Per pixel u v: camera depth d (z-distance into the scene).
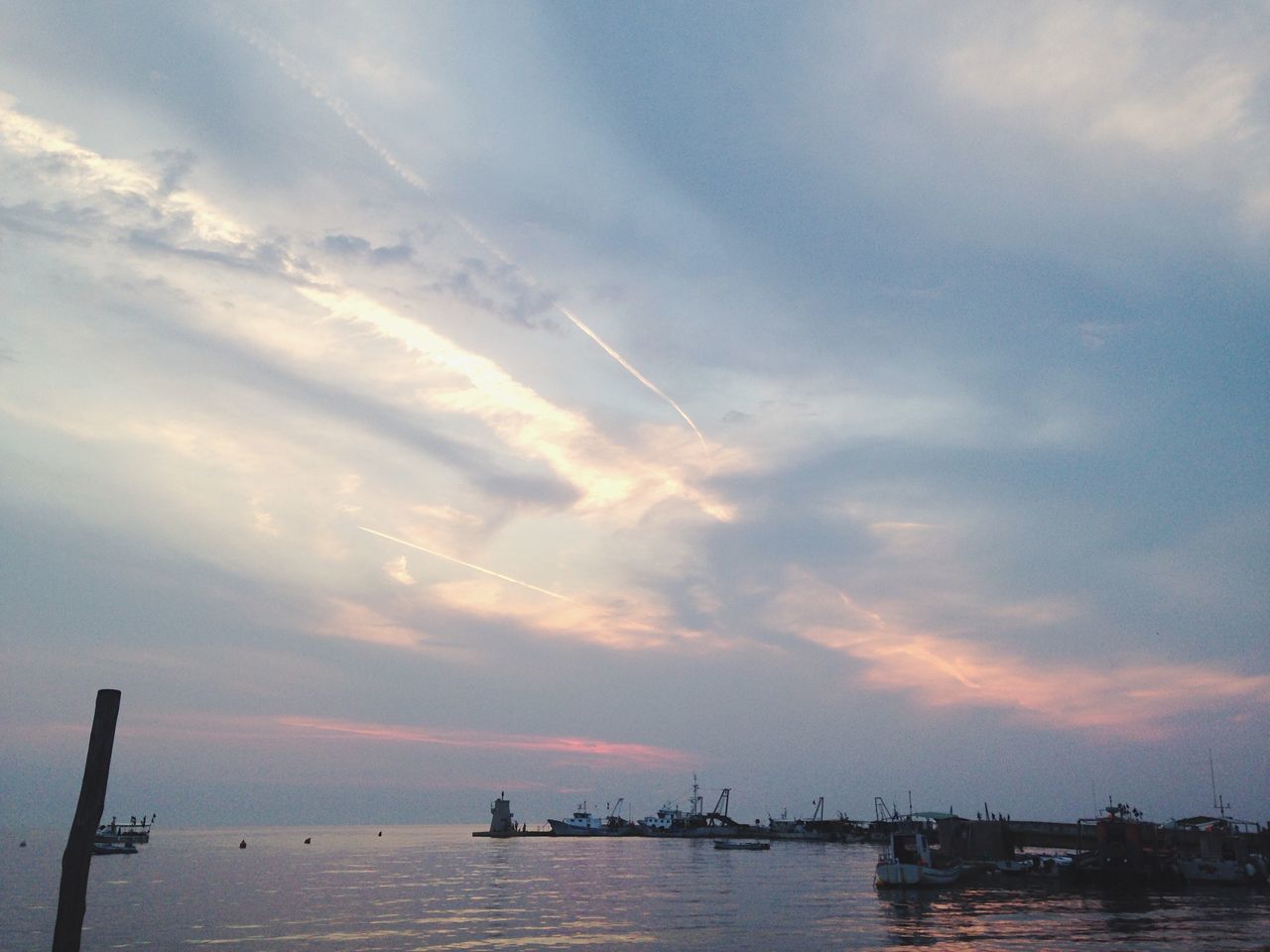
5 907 98.38
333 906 100.38
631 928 80.62
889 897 106.38
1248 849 132.00
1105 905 95.19
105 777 35.25
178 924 84.31
